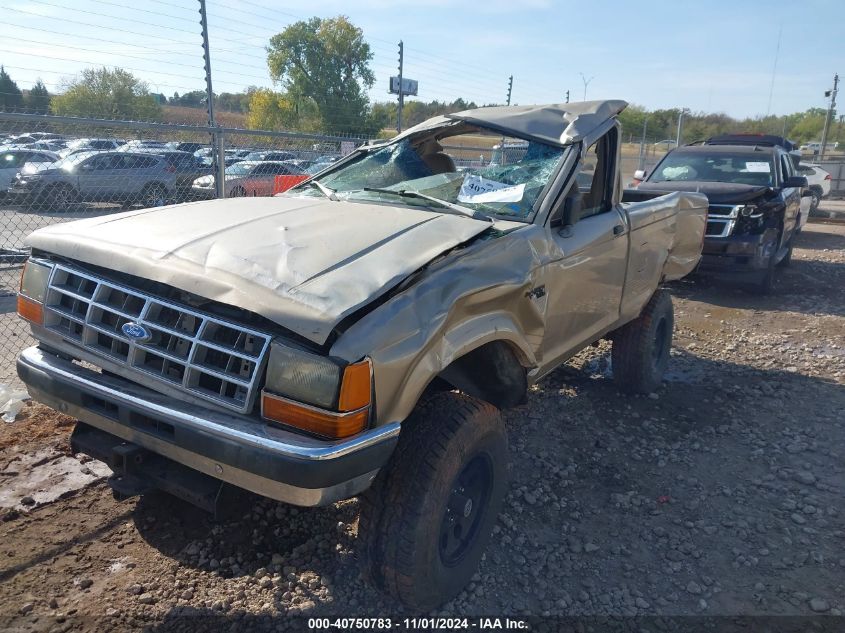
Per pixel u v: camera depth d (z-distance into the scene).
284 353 2.21
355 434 2.21
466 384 3.12
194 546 3.10
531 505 3.64
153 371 2.49
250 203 3.45
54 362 2.76
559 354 3.70
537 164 3.68
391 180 3.93
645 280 4.70
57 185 7.58
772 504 3.74
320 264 2.46
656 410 5.02
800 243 14.66
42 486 3.50
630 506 3.67
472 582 2.98
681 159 10.26
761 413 5.02
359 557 2.54
